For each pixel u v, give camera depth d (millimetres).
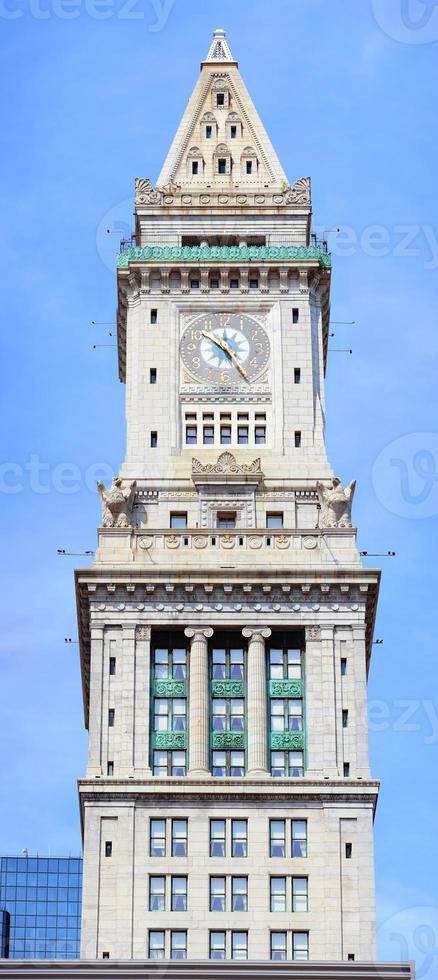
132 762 158125
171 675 162125
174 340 176250
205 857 155125
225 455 170750
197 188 183000
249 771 158125
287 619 162750
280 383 174875
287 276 178375
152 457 171750
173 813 156500
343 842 155625
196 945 152125
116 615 162750
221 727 160500
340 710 160125
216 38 191750
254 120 187125
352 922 152875
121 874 154375
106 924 153000
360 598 163375
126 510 167500
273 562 164250
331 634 162375
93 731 159250
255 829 156000
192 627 162500
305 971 145875
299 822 156500
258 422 173750
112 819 156250
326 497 167250
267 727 160000
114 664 161625
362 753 158625
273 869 154625
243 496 169875
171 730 160250
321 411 174125
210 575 163375
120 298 181375
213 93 188375
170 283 178125
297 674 162375
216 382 175000
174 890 154125
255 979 146000
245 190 182750
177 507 169625
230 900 153750
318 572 163375
